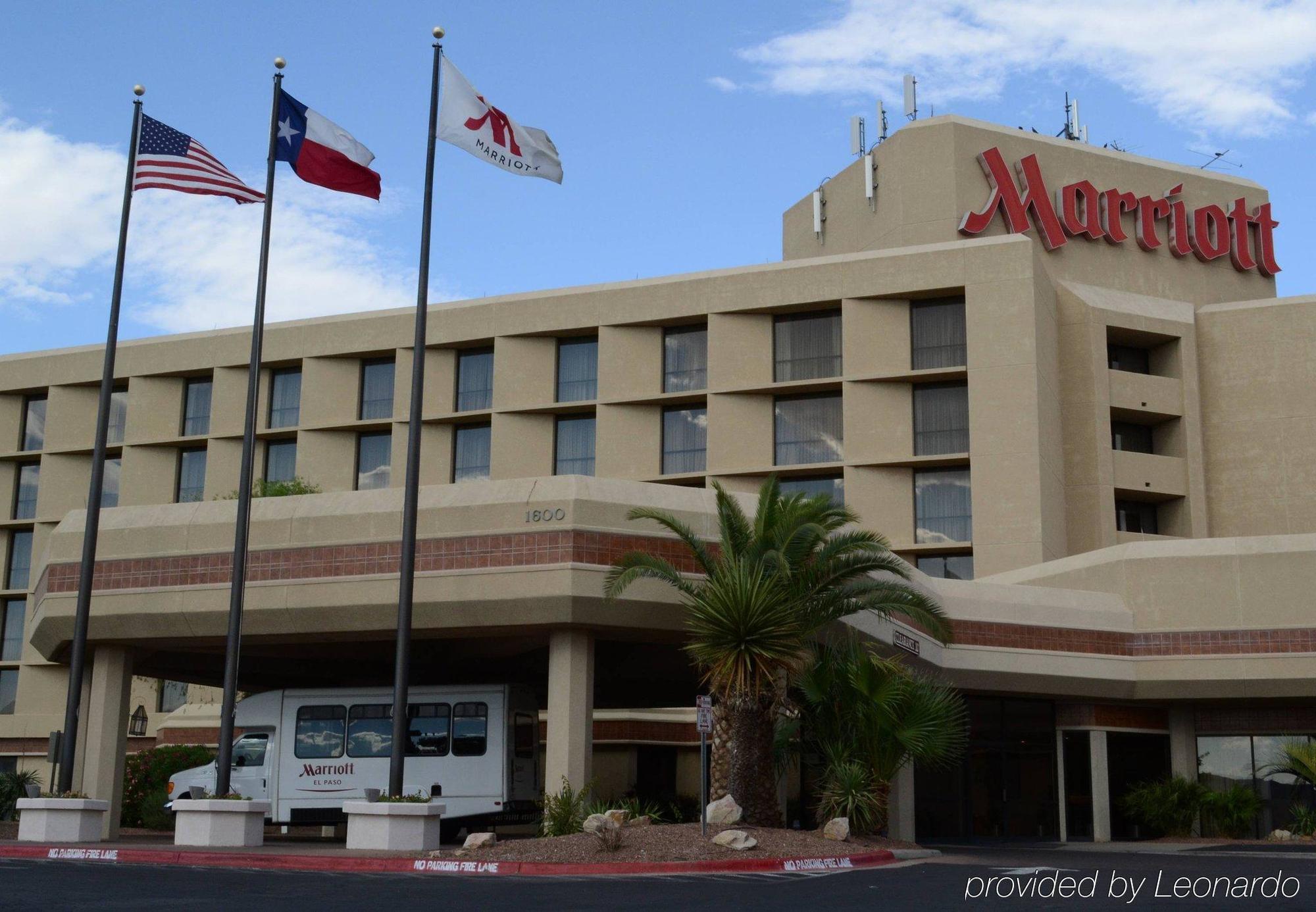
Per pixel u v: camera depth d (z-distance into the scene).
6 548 61.41
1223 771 38.81
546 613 25.31
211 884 17.30
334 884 17.58
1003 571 45.88
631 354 52.31
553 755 25.48
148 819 38.25
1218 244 57.16
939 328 49.62
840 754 26.75
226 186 26.45
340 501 27.09
